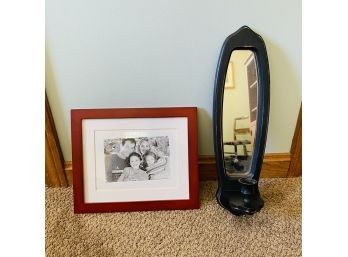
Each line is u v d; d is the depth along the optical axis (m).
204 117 0.92
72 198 0.91
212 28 0.79
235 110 0.83
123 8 0.76
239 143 0.86
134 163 0.87
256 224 0.84
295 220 0.85
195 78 0.86
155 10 0.77
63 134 0.92
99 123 0.85
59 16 0.75
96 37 0.79
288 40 0.82
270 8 0.78
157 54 0.82
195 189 0.88
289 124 0.95
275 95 0.90
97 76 0.84
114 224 0.84
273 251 0.78
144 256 0.77
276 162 0.99
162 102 0.89
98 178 0.87
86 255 0.76
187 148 0.87
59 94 0.85
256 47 0.78
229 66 0.80
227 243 0.80
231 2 0.77
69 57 0.81
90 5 0.75
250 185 0.81
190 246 0.79
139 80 0.85
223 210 0.88
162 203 0.88
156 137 0.87
